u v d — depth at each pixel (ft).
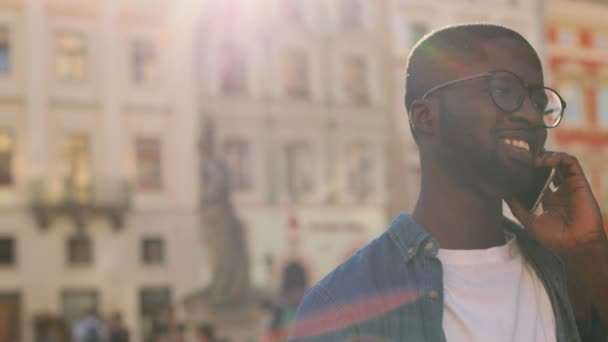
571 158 4.92
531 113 4.70
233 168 95.96
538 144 4.83
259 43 98.68
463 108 4.72
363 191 102.22
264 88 98.63
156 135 93.25
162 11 94.38
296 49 100.99
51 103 88.99
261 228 95.96
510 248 4.97
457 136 4.75
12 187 86.84
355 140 102.73
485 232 4.90
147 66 93.81
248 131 97.30
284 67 100.17
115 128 91.25
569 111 115.44
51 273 86.74
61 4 90.22
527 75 4.74
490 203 4.89
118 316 66.74
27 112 87.92
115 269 89.25
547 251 5.07
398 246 4.84
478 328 4.61
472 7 110.83
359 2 105.40
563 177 5.01
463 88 4.73
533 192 5.01
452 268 4.79
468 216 4.86
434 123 4.86
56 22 90.02
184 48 95.04
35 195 86.58
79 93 90.33
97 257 88.69
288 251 96.58
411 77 4.99
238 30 97.96
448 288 4.73
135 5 93.35
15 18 88.63
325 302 4.75
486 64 4.72
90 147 90.17
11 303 85.35
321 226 98.94
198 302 80.89
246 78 98.12
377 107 104.32
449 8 109.50
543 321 4.85
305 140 100.12
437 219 4.89
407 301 4.68
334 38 103.04
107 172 90.17
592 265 4.92
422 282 4.70
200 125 94.73
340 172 101.19
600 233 4.89
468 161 4.75
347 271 4.84
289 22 100.83
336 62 103.09
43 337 83.51
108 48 91.91
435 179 4.92
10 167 87.20
